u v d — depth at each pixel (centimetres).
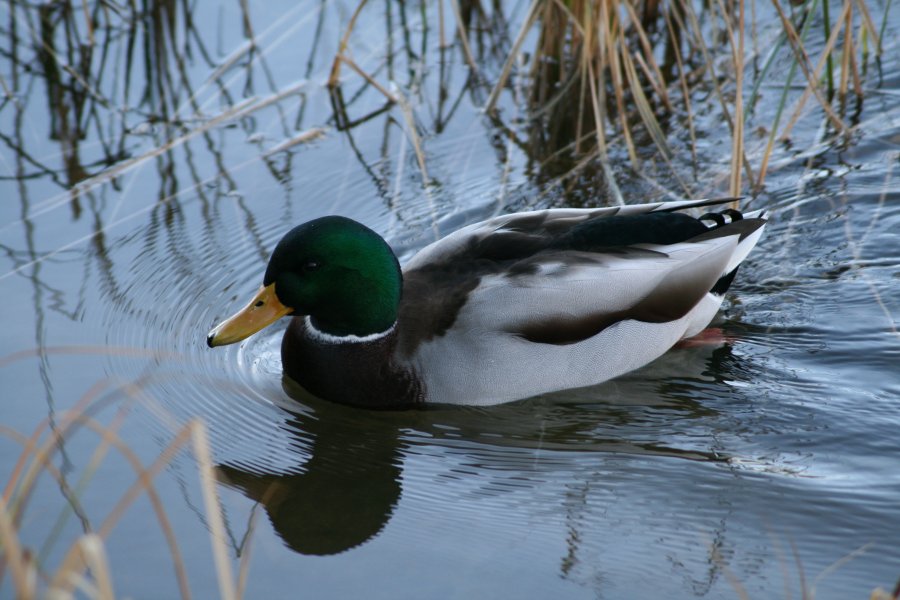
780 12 1293
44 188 1441
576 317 1070
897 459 986
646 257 1100
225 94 1633
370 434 1070
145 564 872
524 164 1484
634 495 959
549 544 895
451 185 1448
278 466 1016
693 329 1160
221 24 1792
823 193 1368
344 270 1062
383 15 1814
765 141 1484
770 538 893
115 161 1498
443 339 1072
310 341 1108
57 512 927
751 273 1261
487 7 1820
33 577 603
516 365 1066
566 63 1678
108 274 1289
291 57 1714
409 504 960
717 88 1375
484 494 971
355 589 845
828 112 1434
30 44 1738
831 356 1131
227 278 1294
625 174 1442
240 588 739
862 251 1272
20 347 1152
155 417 1071
